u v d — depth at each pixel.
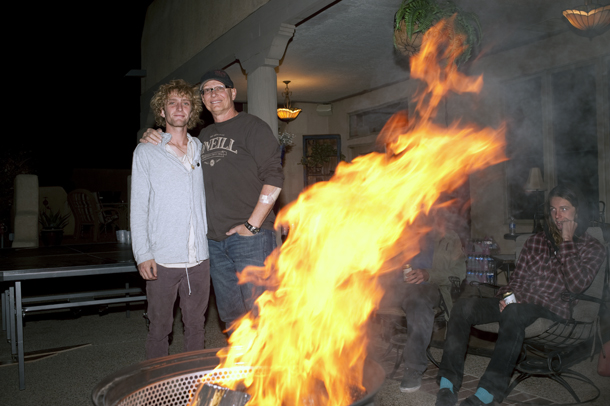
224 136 3.13
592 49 5.84
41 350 4.17
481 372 3.45
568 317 2.95
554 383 3.22
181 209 2.91
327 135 10.64
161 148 2.93
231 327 3.23
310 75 8.26
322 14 5.43
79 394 3.19
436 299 3.43
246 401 1.60
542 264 3.12
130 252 4.69
